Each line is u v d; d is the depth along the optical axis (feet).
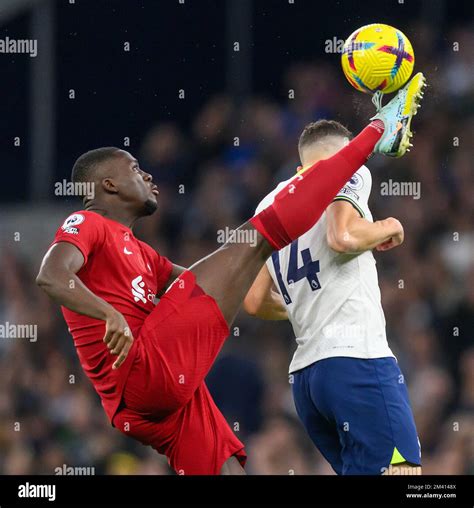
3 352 126.21
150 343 54.24
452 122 150.00
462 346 119.85
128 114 152.97
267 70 158.71
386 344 55.88
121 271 55.57
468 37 157.28
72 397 117.19
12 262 137.39
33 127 148.46
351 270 55.26
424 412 112.06
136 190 58.08
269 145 151.12
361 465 54.24
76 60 151.43
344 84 157.17
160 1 155.63
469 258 131.13
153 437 56.39
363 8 158.51
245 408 111.24
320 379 55.26
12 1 148.87
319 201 53.93
